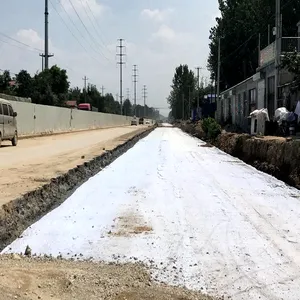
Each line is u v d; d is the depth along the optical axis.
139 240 7.61
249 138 22.64
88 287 5.18
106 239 7.70
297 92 24.62
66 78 73.25
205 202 10.96
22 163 15.92
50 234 8.07
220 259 6.62
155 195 11.91
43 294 4.77
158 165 19.45
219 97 56.78
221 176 15.83
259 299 5.18
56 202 11.06
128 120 125.00
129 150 28.78
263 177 15.62
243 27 55.91
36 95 64.62
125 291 5.16
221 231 8.20
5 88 62.38
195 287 5.51
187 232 8.13
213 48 65.06
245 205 10.61
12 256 6.46
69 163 15.80
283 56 25.39
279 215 9.52
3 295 4.47
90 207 10.42
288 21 47.59
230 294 5.31
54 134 43.91
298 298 5.23
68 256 6.75
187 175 16.06
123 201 11.09
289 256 6.77
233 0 60.12
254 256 6.77
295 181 13.52
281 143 16.22
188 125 73.06
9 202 8.43
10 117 25.58
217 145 31.92
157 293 5.18
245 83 40.38
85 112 64.31
